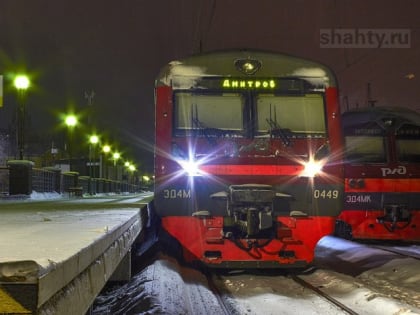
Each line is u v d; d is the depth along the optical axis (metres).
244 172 8.42
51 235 4.46
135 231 8.02
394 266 8.52
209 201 8.36
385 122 13.03
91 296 3.38
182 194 8.37
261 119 8.65
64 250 3.14
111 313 6.17
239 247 8.23
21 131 23.23
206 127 8.54
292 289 7.69
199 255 8.28
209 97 8.65
